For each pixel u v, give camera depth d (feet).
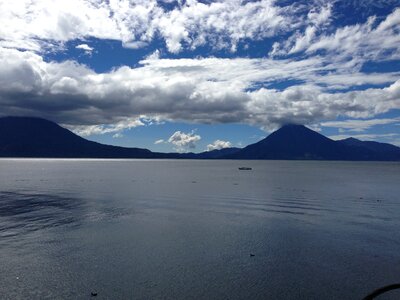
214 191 278.46
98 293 80.79
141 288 83.46
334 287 84.23
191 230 137.39
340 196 246.27
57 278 88.69
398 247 113.80
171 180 408.46
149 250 111.14
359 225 145.79
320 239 123.85
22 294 80.02
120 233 132.05
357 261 100.83
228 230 137.39
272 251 110.32
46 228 139.54
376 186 332.19
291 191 280.72
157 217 163.94
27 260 101.24
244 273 92.63
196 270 94.32
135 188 302.66
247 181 395.96
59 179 411.54
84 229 138.10
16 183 350.43
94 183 356.18
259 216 167.12
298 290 82.58
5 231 134.31
